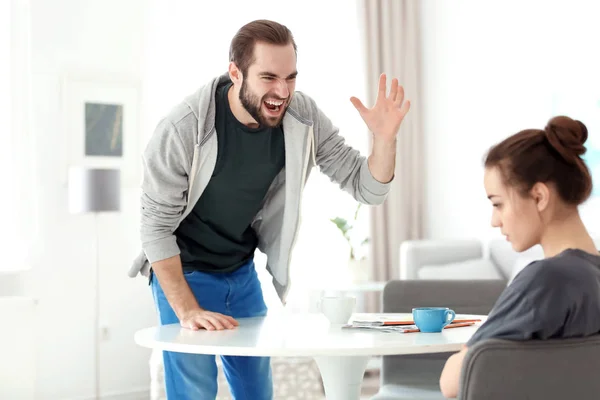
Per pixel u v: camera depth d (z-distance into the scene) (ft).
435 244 19.77
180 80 20.08
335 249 21.97
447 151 22.58
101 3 19.21
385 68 22.38
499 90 21.48
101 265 19.08
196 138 8.57
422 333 7.29
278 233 9.46
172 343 6.82
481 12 21.84
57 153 18.69
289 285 9.56
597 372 4.83
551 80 20.38
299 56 21.72
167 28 19.95
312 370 16.78
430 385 10.32
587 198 5.28
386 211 22.53
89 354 18.95
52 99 18.63
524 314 4.93
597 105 19.42
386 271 22.39
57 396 18.51
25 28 18.31
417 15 23.00
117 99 19.35
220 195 8.91
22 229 18.22
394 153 8.91
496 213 5.46
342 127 22.25
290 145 8.91
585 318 4.95
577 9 19.85
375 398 9.68
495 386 4.70
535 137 5.30
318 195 21.88
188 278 9.01
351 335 7.16
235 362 9.37
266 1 21.16
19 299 16.30
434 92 22.84
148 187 8.68
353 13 22.40
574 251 5.13
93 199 17.58
